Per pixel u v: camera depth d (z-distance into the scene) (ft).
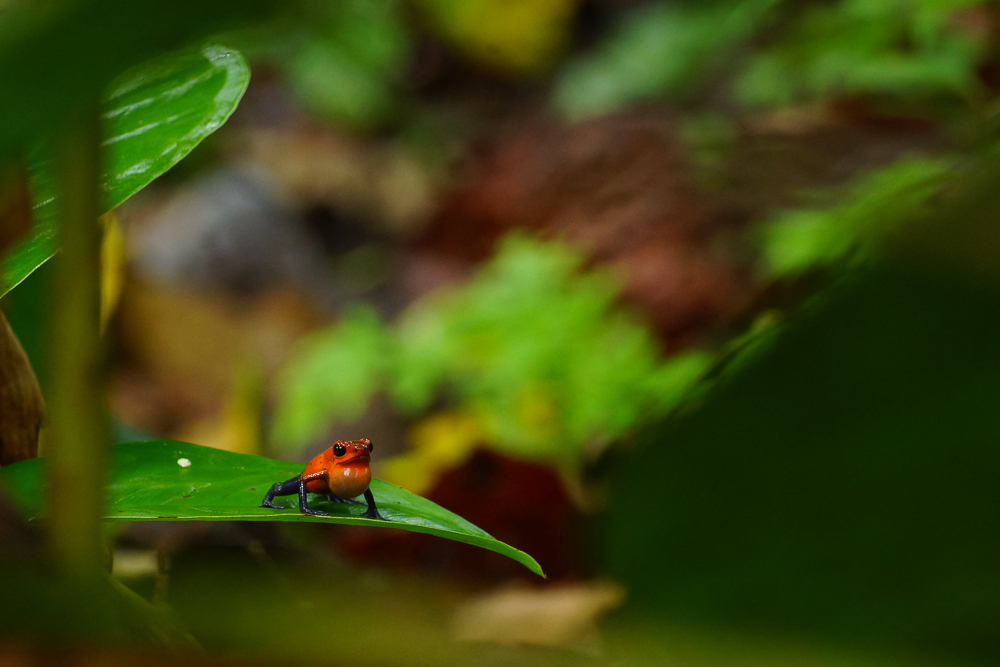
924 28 5.47
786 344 1.18
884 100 6.87
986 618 1.10
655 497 1.17
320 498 2.65
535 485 4.04
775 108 7.55
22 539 2.39
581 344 4.72
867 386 1.14
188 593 1.78
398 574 3.54
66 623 1.61
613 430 3.85
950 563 1.11
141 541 3.30
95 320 1.97
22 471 2.60
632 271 6.81
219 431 5.26
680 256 6.77
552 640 3.00
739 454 1.16
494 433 4.26
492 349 4.90
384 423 5.99
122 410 6.72
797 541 1.14
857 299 1.16
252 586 1.73
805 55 6.06
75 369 1.96
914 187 2.34
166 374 7.20
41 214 2.58
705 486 1.15
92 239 1.94
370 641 1.46
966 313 1.12
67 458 1.96
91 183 1.93
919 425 1.12
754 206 6.96
